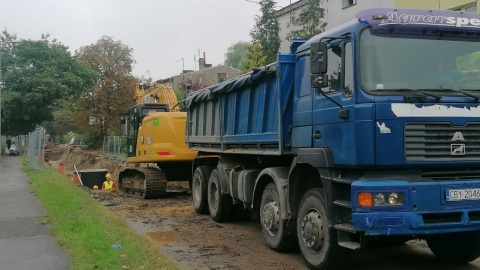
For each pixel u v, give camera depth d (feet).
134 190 57.06
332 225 21.29
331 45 21.99
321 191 22.67
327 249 21.68
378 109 19.44
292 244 26.43
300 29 92.27
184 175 55.11
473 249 23.44
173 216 40.11
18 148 150.82
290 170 24.97
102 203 48.70
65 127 250.98
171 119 50.26
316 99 23.11
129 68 187.32
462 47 21.16
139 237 28.25
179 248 28.25
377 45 20.36
